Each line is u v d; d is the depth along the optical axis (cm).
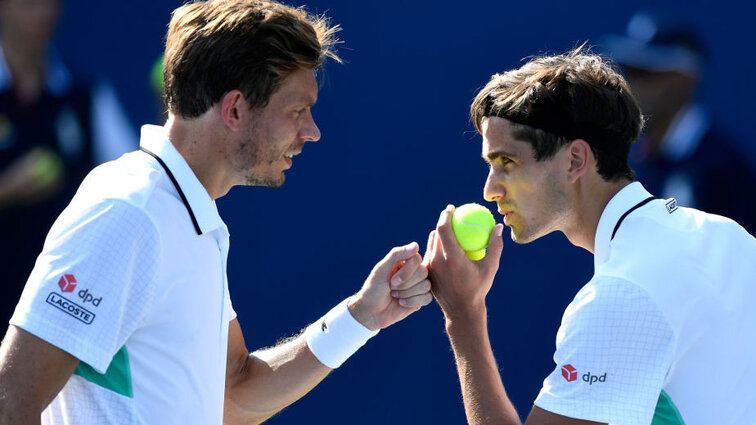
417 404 2045
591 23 2109
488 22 2119
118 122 2039
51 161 1959
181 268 907
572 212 1009
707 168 2033
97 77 2044
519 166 999
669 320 888
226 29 928
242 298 2098
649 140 2077
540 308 2081
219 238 961
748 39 2103
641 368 884
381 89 2127
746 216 2036
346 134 2127
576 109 979
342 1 2112
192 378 929
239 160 956
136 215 874
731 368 908
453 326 1062
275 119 948
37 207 1952
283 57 933
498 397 1006
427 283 1111
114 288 860
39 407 842
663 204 982
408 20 2119
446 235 1064
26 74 1928
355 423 2048
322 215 2120
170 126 958
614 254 943
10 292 1942
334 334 1152
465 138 2122
